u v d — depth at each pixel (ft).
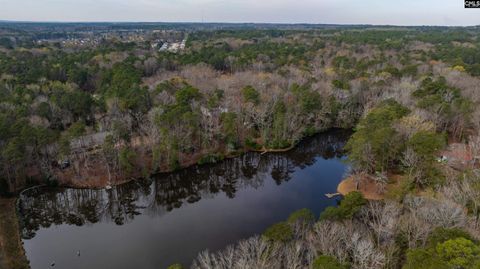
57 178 249.55
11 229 197.98
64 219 230.68
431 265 115.85
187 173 279.28
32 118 295.07
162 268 171.22
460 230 139.95
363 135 243.60
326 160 315.99
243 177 291.99
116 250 188.44
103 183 254.27
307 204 234.58
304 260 148.66
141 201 255.91
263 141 322.34
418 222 154.30
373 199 226.79
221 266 148.25
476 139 261.65
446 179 203.92
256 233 200.75
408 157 223.10
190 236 199.93
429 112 305.94
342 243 150.71
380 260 139.95
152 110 311.68
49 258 181.47
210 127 301.43
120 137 270.46
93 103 346.33
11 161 228.84
